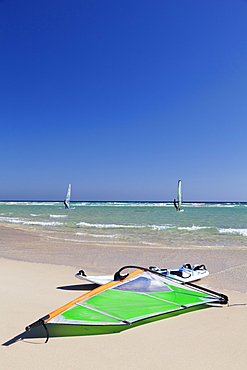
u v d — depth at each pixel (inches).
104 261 396.8
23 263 373.1
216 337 168.2
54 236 649.0
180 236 653.3
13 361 139.9
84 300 184.4
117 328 178.2
